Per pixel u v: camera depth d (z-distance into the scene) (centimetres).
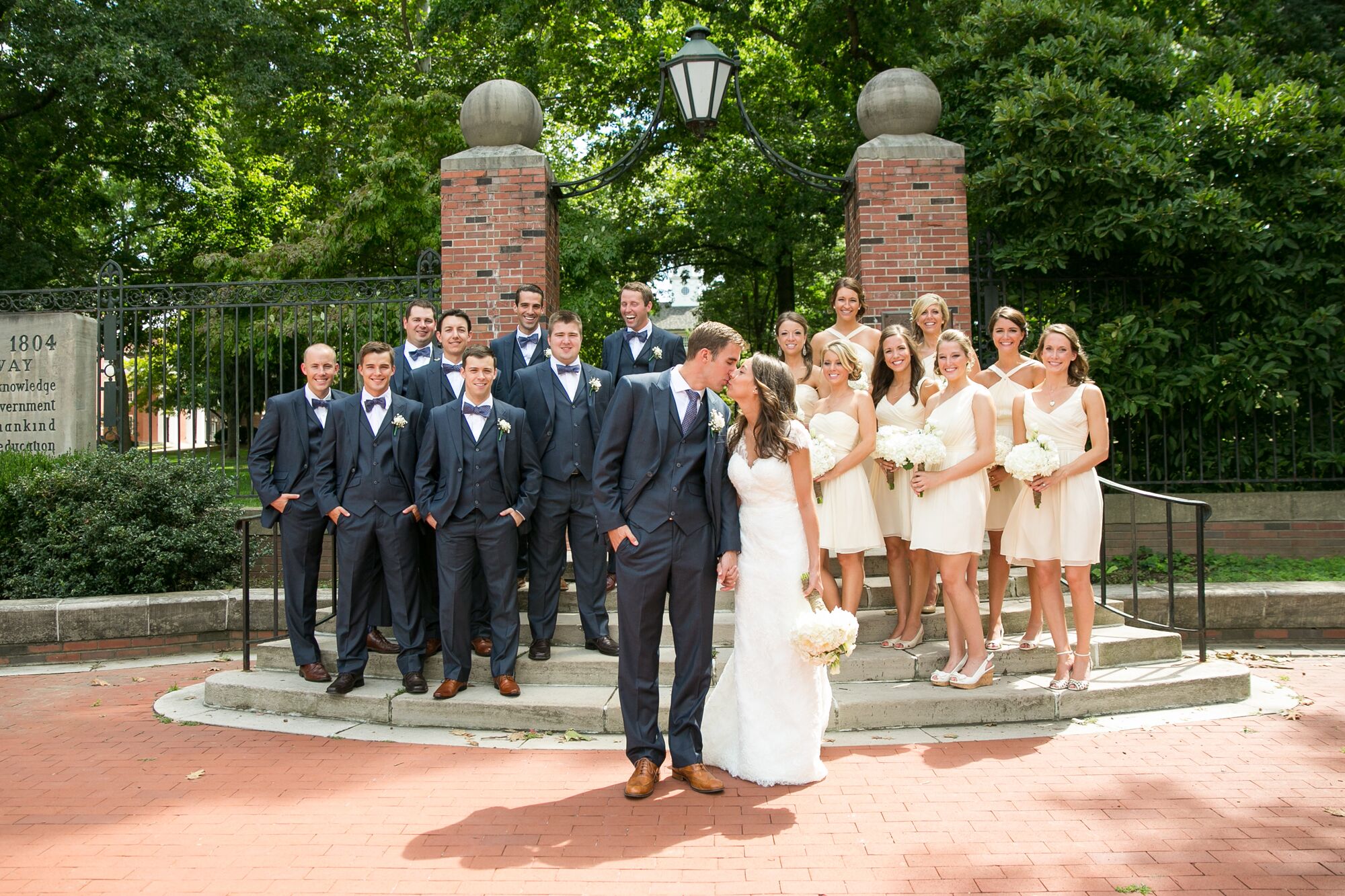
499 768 447
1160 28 1230
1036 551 529
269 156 2103
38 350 912
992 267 841
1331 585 714
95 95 1349
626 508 420
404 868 336
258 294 869
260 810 394
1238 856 338
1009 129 827
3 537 799
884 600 644
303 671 563
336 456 545
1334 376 843
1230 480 857
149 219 2111
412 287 860
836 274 2241
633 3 1414
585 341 1741
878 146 809
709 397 430
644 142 812
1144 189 803
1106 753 455
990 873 328
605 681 550
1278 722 503
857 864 336
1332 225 819
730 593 639
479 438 523
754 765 421
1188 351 868
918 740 481
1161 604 698
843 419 566
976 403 532
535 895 314
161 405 901
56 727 531
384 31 1942
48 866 340
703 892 315
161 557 775
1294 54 1006
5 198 1638
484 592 586
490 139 834
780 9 1623
